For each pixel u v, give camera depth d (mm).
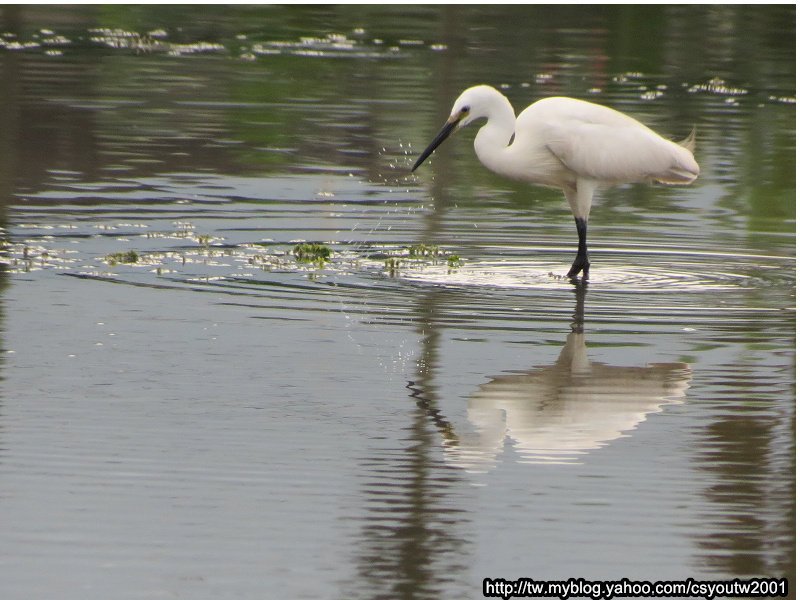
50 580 7402
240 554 7750
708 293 13766
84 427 9500
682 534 8102
